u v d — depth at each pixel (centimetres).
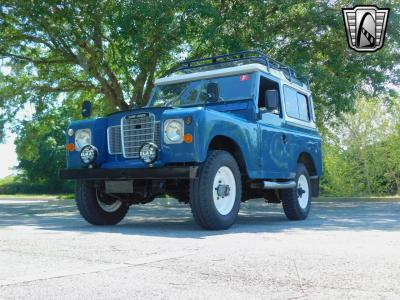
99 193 686
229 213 609
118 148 638
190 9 1320
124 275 292
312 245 421
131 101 1623
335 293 250
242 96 706
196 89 750
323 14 1536
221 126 598
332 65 1591
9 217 916
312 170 880
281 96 783
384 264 324
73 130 659
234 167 622
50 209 1301
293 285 266
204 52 1516
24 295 246
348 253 371
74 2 1443
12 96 1897
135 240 458
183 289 258
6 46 1692
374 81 1638
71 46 1628
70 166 656
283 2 1452
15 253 375
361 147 2492
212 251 381
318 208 1187
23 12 1478
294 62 1460
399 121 2392
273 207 1362
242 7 1446
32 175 4134
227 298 240
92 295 246
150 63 1482
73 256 360
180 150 568
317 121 1842
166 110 595
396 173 2562
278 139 733
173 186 662
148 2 1303
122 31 1359
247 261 336
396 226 654
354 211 1048
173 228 627
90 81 1944
